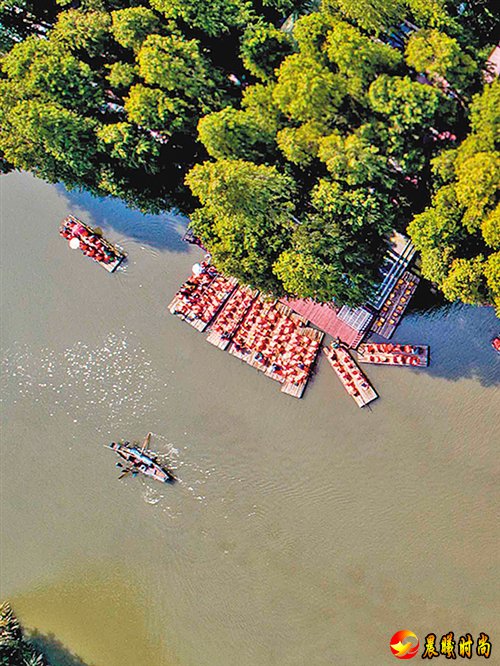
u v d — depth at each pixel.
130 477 53.81
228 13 46.09
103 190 55.03
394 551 48.25
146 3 49.88
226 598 50.44
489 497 47.50
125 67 47.25
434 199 42.09
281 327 53.19
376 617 47.56
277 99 42.59
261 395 52.75
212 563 51.22
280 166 45.78
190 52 45.56
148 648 51.09
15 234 60.78
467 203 39.44
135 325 56.59
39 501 55.31
